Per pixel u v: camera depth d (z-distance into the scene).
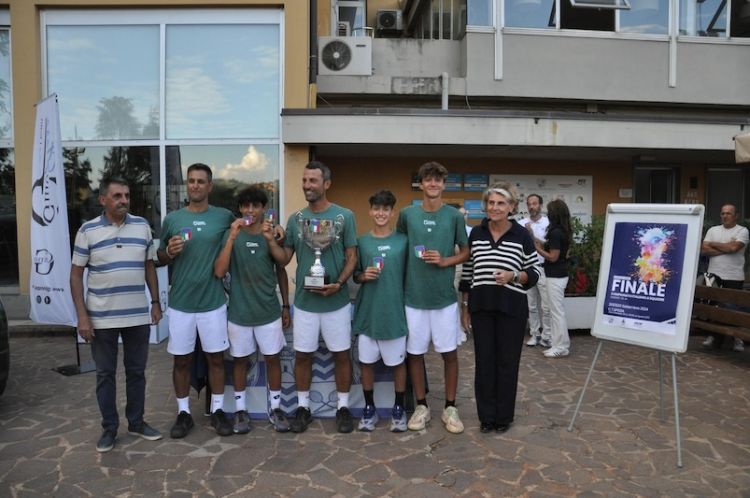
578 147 8.12
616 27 9.65
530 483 3.35
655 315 3.88
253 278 4.03
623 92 9.67
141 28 7.74
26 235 7.69
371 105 9.70
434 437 4.03
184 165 7.82
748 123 8.28
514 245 3.99
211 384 4.17
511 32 9.45
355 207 9.38
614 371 5.66
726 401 4.77
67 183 7.84
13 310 7.71
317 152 8.78
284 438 4.02
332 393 4.41
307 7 7.71
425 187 4.07
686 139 8.20
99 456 3.72
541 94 9.52
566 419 4.35
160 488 3.31
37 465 3.60
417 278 4.07
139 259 3.89
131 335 3.95
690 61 9.80
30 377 5.51
